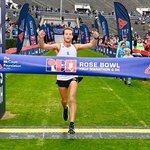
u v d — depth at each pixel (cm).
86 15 7781
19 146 548
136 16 7981
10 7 7050
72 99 596
